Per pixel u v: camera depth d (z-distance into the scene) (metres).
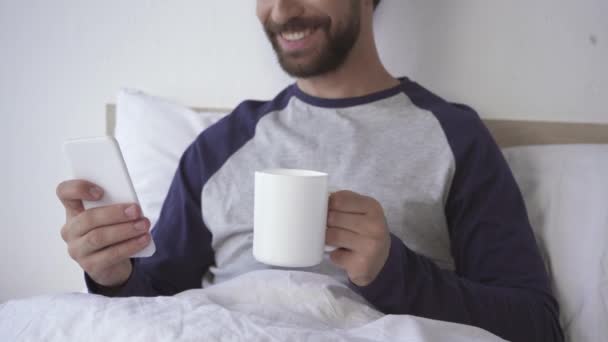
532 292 0.81
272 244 0.56
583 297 0.86
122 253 0.67
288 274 0.70
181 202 1.00
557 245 0.93
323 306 0.66
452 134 0.92
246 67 1.31
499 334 0.75
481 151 0.92
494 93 1.20
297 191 0.54
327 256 0.86
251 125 1.03
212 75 1.33
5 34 1.36
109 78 1.36
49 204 1.42
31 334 0.54
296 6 0.95
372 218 0.62
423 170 0.91
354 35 0.97
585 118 1.17
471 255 0.88
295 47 0.97
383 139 0.94
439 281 0.73
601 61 1.15
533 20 1.16
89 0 1.33
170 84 1.34
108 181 0.64
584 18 1.14
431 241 0.91
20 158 1.41
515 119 1.19
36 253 1.44
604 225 0.88
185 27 1.32
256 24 1.29
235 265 0.93
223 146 1.01
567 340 0.87
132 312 0.55
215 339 0.51
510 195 0.91
